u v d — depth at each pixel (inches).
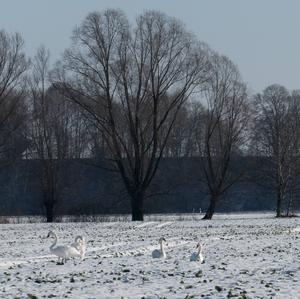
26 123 3804.1
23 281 1183.6
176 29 3422.7
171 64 3430.1
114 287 1098.7
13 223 3157.0
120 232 2437.3
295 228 2615.7
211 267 1358.3
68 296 1016.9
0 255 1615.4
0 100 3440.0
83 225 2871.6
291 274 1233.4
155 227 2733.8
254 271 1290.6
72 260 1507.1
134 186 3440.0
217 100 3747.5
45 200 3501.5
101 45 3366.1
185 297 983.0
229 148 3752.5
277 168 3973.9
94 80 3383.4
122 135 3764.8
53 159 3636.8
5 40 3422.7
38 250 1739.7
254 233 2337.6
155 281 1165.1
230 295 990.4
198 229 2581.2
